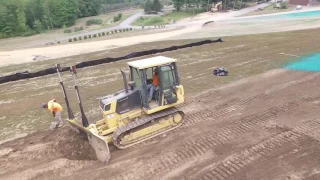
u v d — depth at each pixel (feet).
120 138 31.86
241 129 34.99
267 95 45.78
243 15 207.31
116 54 90.43
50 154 32.55
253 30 120.67
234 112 40.45
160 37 125.90
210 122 37.70
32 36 214.90
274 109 40.19
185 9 289.74
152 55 83.41
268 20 156.46
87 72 69.92
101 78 63.67
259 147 30.55
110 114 32.07
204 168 27.66
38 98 53.52
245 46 84.84
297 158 28.14
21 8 243.40
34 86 61.57
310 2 223.30
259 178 25.66
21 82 65.62
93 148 32.01
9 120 44.06
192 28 156.25
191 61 72.54
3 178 28.43
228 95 47.42
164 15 282.56
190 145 31.96
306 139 31.42
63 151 32.78
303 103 41.27
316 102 41.22
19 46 150.82
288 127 34.47
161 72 32.71
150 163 29.19
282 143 31.01
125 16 324.39
